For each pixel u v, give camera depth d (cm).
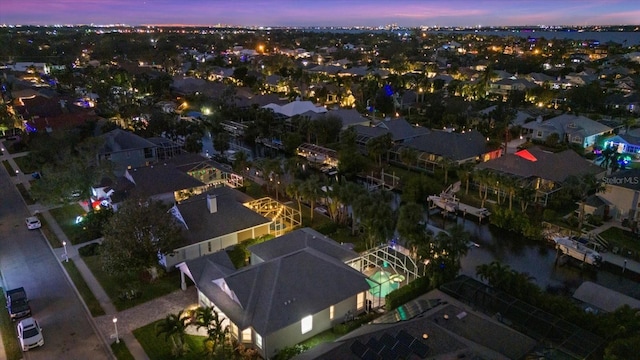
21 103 11400
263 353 3409
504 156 7438
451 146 8156
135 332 3706
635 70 18612
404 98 14112
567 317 3631
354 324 3784
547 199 6391
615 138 8838
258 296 3622
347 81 15625
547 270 4944
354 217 5366
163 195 6178
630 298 3841
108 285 4397
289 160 7038
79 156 6550
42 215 6109
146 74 16988
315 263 3925
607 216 5991
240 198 6031
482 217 6119
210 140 10556
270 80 17288
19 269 4712
